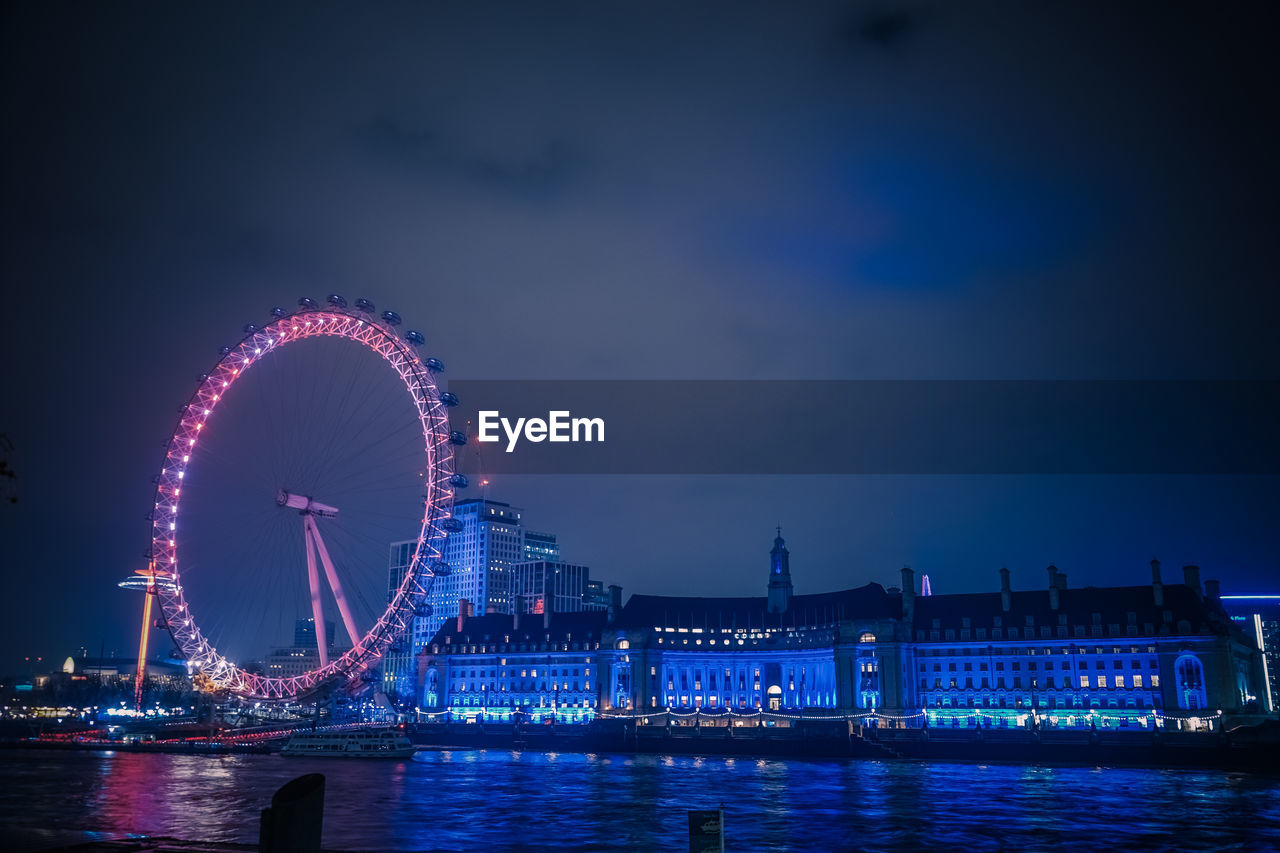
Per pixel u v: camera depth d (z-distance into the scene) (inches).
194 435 7076.8
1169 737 6934.1
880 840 3540.8
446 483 7352.4
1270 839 3555.6
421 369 7372.1
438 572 7322.8
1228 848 3371.1
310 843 927.7
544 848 3356.3
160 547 6924.2
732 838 3587.6
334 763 7554.1
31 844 2110.0
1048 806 4505.4
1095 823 3946.9
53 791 5147.6
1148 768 6742.1
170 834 3535.9
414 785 5605.3
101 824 3806.6
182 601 6934.1
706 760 7800.2
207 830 3656.5
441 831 3752.5
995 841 3518.7
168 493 6988.2
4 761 7559.1
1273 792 5088.6
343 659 7194.9
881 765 7145.7
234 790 5246.1
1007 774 6294.3
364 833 3695.9
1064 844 3454.7
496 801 4771.2
